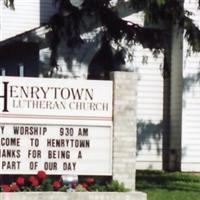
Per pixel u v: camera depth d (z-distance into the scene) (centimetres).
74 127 2020
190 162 3619
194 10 3600
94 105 2031
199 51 2836
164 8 2728
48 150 2008
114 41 2942
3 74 3416
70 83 2025
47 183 1978
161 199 2347
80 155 2017
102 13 2888
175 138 3666
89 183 2022
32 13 3609
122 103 2041
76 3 2927
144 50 3641
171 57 3659
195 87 3628
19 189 1964
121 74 2042
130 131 2041
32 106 2008
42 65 3453
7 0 2744
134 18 3497
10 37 3531
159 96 3709
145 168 3678
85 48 3547
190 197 2419
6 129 1994
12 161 1992
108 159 2031
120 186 2006
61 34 2964
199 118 3631
